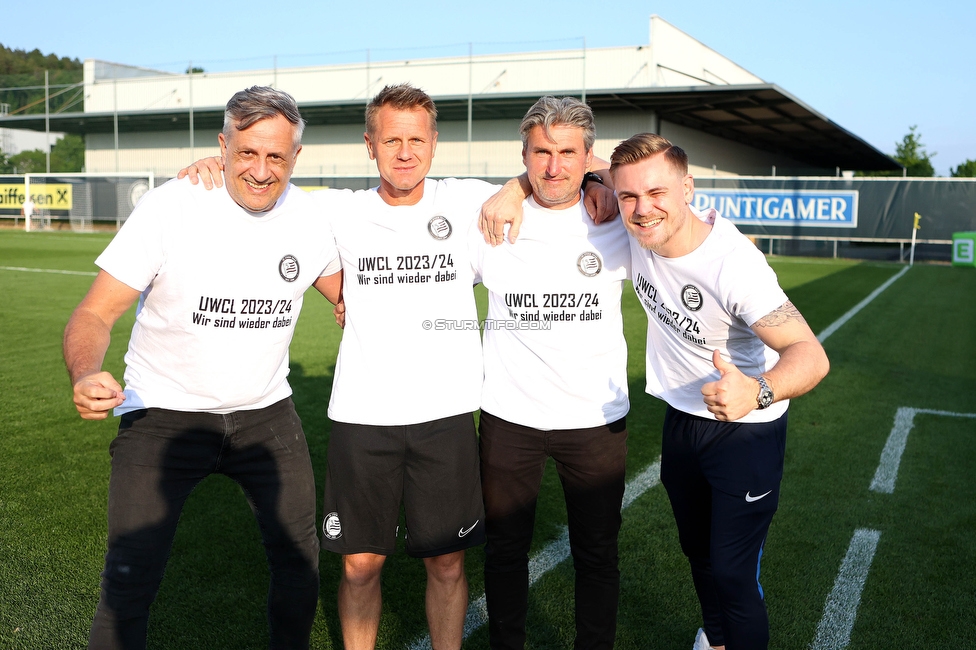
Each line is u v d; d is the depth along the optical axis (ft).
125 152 116.37
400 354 7.81
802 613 9.25
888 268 60.80
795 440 16.30
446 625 8.17
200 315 7.22
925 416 18.21
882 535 11.50
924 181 62.69
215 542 11.09
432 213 7.89
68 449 15.01
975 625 8.98
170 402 7.27
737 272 6.83
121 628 6.88
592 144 7.59
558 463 8.13
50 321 29.76
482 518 8.17
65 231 96.12
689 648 8.57
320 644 8.66
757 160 129.49
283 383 8.09
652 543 11.24
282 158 6.97
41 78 115.24
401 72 96.37
